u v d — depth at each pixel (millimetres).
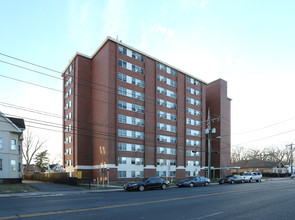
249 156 105000
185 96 51312
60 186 28578
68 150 45000
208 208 11625
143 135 42125
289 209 11406
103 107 39250
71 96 44719
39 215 9883
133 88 41812
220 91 59000
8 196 18531
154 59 45812
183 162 48594
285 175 67625
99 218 9328
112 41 40000
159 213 10352
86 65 43750
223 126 58250
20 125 37750
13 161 31984
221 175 55375
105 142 37781
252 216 9766
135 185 23234
